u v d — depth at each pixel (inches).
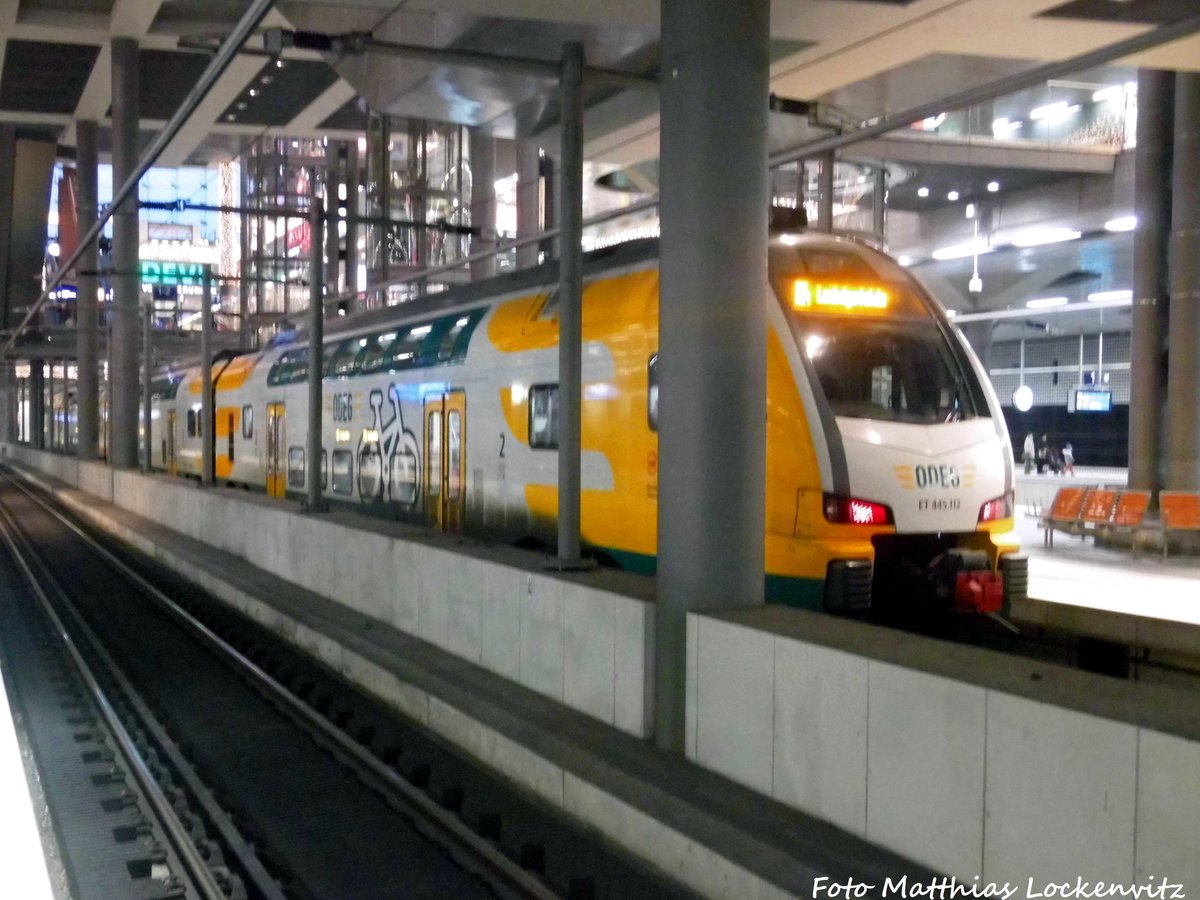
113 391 1079.6
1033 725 154.3
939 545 334.3
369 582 405.1
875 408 328.2
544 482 420.2
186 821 253.4
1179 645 292.0
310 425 509.0
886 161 828.6
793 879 171.0
